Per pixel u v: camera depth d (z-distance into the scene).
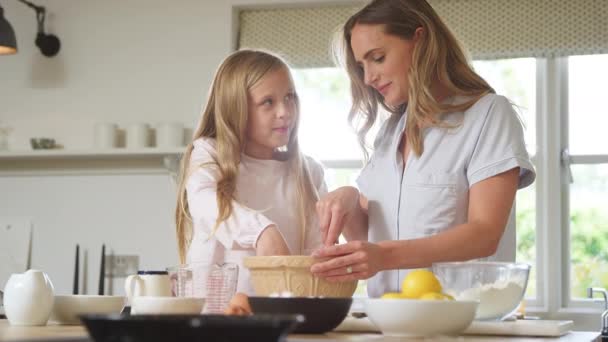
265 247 1.70
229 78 2.08
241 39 4.00
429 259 1.57
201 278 1.49
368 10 1.91
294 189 2.15
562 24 3.72
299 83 4.11
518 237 3.80
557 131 3.81
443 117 1.84
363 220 2.00
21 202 4.04
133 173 3.96
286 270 1.43
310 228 2.15
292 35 3.96
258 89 2.06
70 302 1.56
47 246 3.98
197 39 3.99
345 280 1.46
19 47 4.16
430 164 1.84
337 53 2.09
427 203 1.82
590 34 3.69
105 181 3.98
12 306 1.52
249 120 2.09
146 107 4.00
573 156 3.80
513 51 3.74
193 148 2.12
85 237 3.96
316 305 1.29
